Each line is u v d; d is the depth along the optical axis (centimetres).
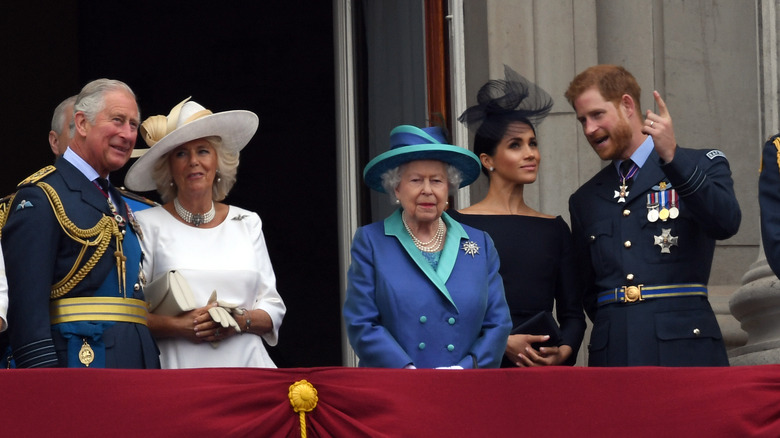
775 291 2298
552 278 2123
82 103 1811
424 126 2706
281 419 1605
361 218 2773
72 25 4381
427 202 1881
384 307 1848
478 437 1622
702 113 2733
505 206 2186
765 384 1656
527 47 2698
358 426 1611
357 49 2809
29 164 4275
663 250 2028
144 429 1559
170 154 1936
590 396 1647
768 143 1834
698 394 1653
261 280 1947
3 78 4294
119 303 1762
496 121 2175
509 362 2052
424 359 1827
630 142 2106
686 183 1948
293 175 4381
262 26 4453
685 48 2745
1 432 1527
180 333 1850
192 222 1936
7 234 1725
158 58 4441
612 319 2039
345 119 2803
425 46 2725
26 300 1683
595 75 2122
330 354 4262
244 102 4428
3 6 4322
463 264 1888
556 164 2661
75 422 1545
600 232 2083
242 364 1877
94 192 1788
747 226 2716
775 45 2406
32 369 1552
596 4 2745
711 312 2033
